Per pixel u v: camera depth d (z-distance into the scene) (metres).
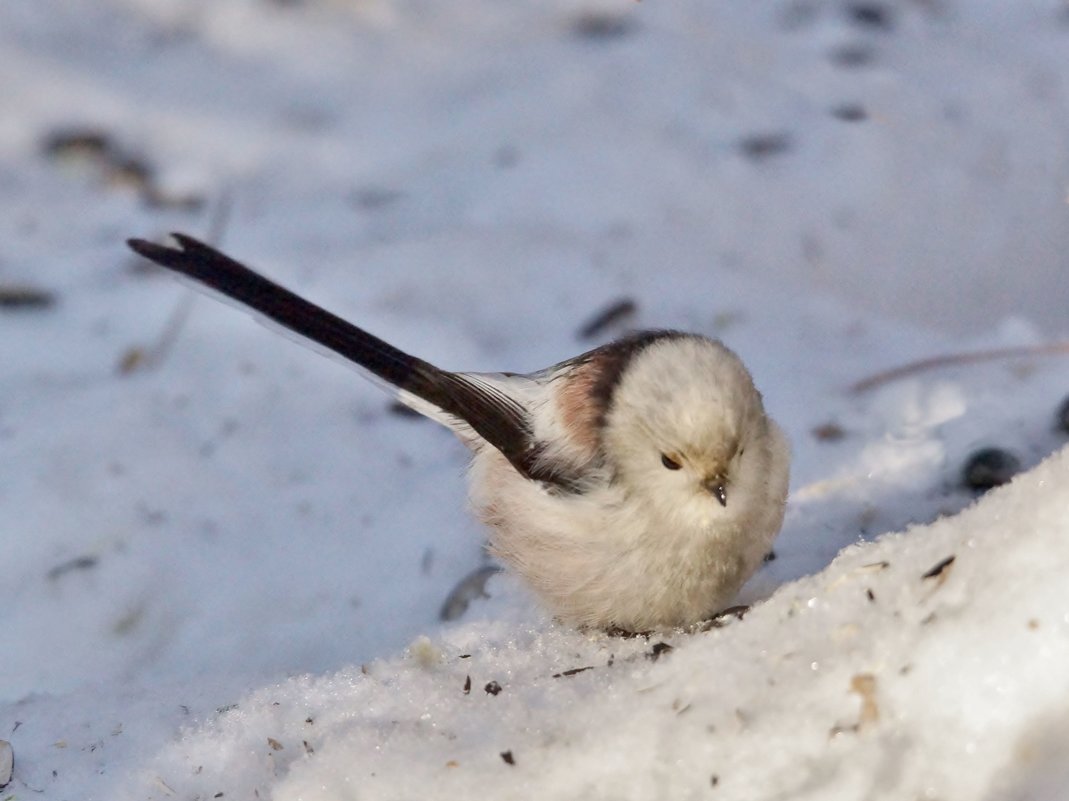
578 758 5.94
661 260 12.94
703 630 7.50
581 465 7.51
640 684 6.30
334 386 11.59
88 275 13.19
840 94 14.90
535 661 7.38
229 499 10.27
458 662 7.46
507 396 8.09
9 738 7.39
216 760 6.88
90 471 10.54
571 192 13.95
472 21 17.09
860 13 16.48
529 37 16.70
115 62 16.27
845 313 12.07
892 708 5.48
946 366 10.69
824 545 8.73
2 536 9.88
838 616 6.00
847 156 13.84
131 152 14.99
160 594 9.41
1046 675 5.29
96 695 7.84
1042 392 10.05
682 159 14.16
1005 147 13.77
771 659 5.97
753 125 14.55
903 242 12.98
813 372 10.97
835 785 5.39
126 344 12.19
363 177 14.69
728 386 7.24
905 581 5.97
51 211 14.19
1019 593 5.51
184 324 12.43
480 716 6.58
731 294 12.39
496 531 8.03
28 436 10.93
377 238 13.54
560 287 12.61
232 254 13.27
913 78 15.14
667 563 7.32
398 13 17.28
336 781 6.21
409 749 6.34
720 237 13.24
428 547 9.62
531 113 15.28
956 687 5.39
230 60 16.50
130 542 9.84
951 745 5.29
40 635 9.14
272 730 6.98
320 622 9.05
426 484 10.34
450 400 8.29
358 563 9.55
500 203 13.94
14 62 15.88
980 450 9.34
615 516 7.34
